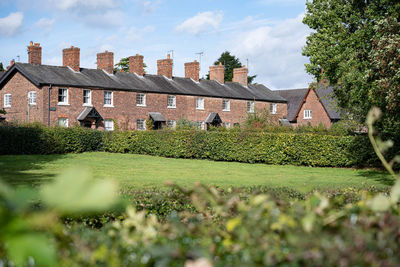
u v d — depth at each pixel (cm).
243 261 154
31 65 3562
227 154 2520
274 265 149
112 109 3803
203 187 204
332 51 2308
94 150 3122
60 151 2838
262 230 174
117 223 237
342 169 2131
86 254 161
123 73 4122
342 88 2400
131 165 2175
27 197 106
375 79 1633
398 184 173
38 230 132
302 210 188
